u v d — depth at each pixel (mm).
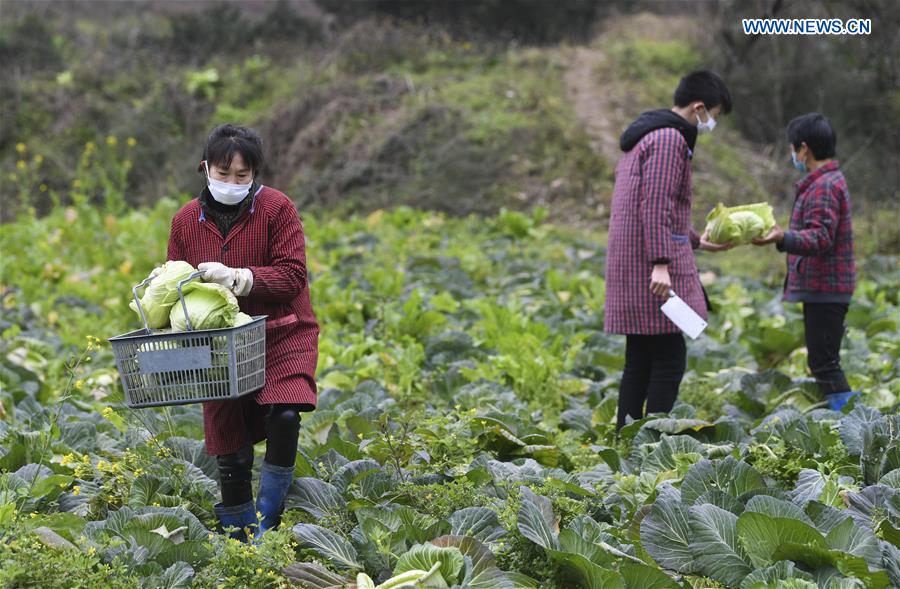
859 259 21688
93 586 5523
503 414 8961
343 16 50344
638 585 5668
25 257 22000
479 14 47812
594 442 9961
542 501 6562
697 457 7844
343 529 6691
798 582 5410
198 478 7488
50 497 7148
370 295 17391
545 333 14438
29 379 11867
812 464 7875
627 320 9125
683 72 40719
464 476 7098
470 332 14914
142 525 6273
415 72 41750
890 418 7844
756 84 36219
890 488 6801
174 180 39531
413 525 6195
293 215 6781
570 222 30594
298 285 6648
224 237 6691
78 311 17250
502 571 5957
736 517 6250
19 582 5484
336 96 40062
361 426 8977
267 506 6719
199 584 5840
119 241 24406
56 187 40094
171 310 5941
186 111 43156
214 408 6750
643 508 6629
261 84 44844
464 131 35500
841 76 34469
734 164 32562
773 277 20531
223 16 49906
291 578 5824
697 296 9164
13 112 43125
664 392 9320
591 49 45062
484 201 32469
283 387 6605
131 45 48812
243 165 6453
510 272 21078
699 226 27250
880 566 5805
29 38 47469
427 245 24922
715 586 6027
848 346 13422
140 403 5801
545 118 35688
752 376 10750
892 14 33438
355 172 35312
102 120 43188
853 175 29000
